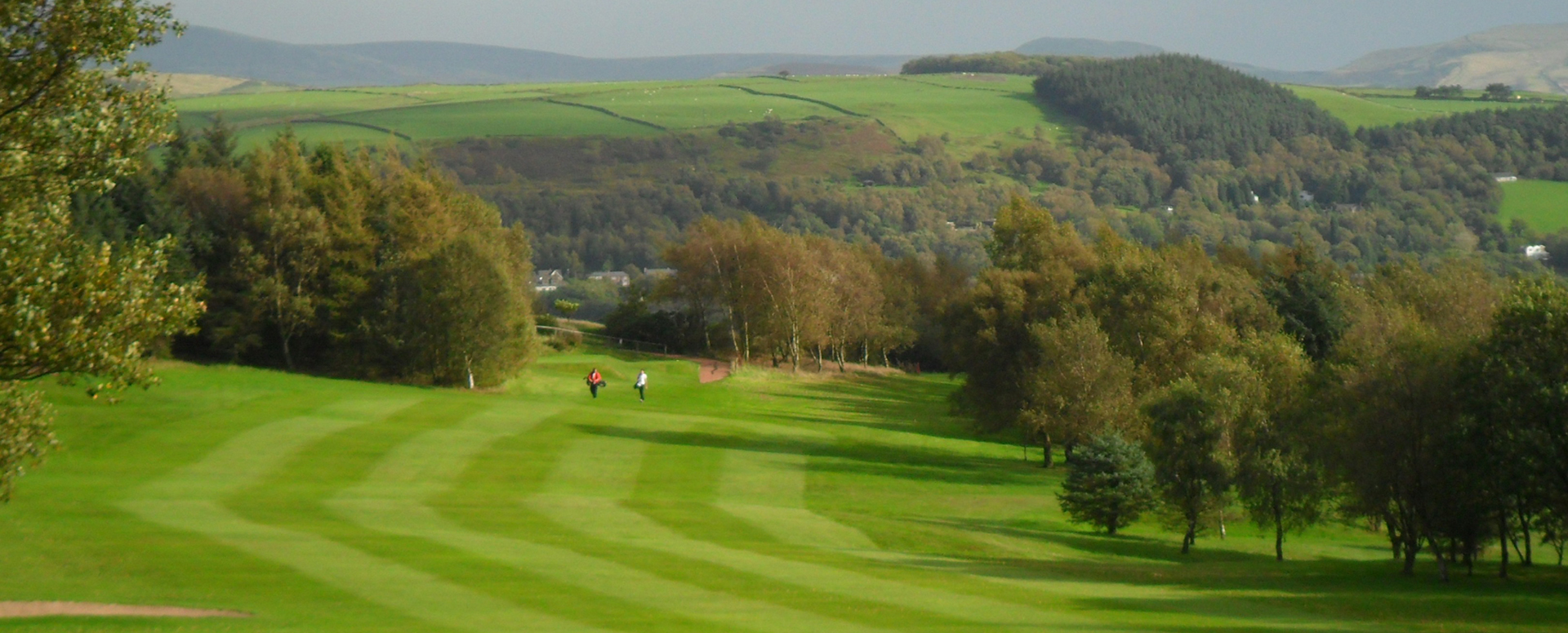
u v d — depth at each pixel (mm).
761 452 60625
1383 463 39625
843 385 113188
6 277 21453
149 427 52250
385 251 88188
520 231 117750
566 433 60219
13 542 28719
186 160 94188
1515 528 42375
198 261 84812
